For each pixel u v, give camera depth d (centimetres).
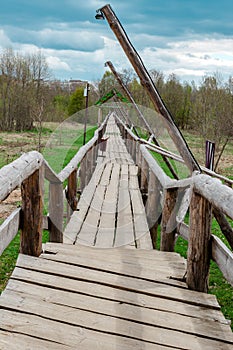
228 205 197
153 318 235
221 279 425
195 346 210
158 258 343
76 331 214
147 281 286
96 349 201
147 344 209
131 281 283
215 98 1591
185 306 252
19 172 231
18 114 2831
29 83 2891
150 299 259
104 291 265
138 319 232
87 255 330
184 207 377
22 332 208
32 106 2580
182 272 305
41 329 212
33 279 268
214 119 1535
